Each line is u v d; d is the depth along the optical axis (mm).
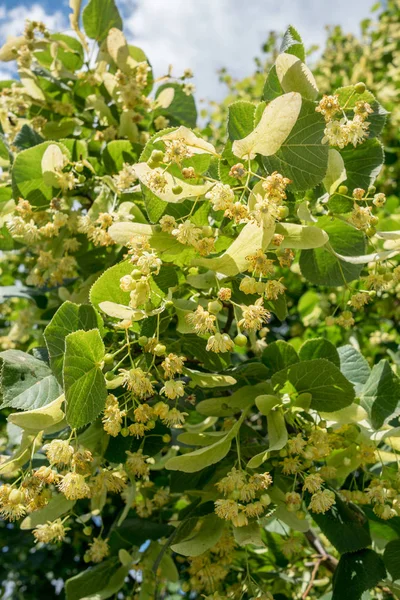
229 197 611
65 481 621
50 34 962
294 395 693
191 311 650
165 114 990
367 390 740
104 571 794
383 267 745
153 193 652
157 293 671
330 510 723
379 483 711
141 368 673
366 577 709
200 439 687
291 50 711
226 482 654
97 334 624
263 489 671
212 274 660
